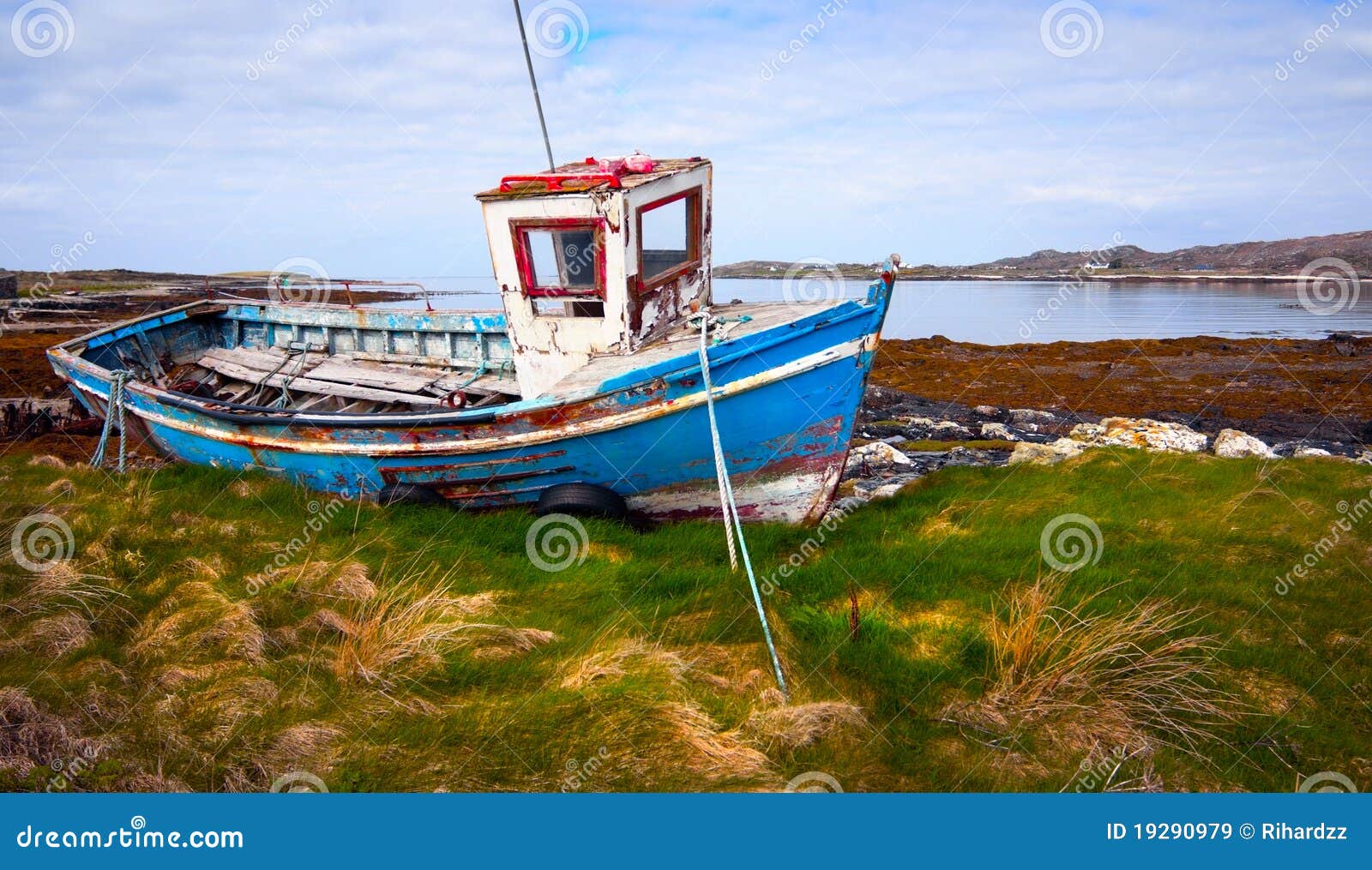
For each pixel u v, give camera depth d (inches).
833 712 206.4
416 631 241.8
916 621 261.0
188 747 197.8
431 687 225.6
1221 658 233.6
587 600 273.3
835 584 284.2
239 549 303.4
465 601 261.0
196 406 393.1
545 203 325.1
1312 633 252.4
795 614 265.4
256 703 213.6
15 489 362.3
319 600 265.1
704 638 249.0
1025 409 841.5
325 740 200.5
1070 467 430.0
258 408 378.0
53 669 224.2
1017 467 439.8
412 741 201.2
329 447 357.1
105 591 263.3
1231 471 408.5
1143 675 223.6
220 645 238.4
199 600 261.0
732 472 331.0
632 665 228.1
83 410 635.5
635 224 323.9
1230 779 193.0
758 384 307.4
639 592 276.2
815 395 317.7
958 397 927.0
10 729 198.1
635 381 304.0
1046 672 222.5
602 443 318.0
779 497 339.6
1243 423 764.0
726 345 301.7
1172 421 776.9
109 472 390.6
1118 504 366.0
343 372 492.1
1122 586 274.7
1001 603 266.8
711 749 195.6
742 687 223.8
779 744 199.6
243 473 382.6
